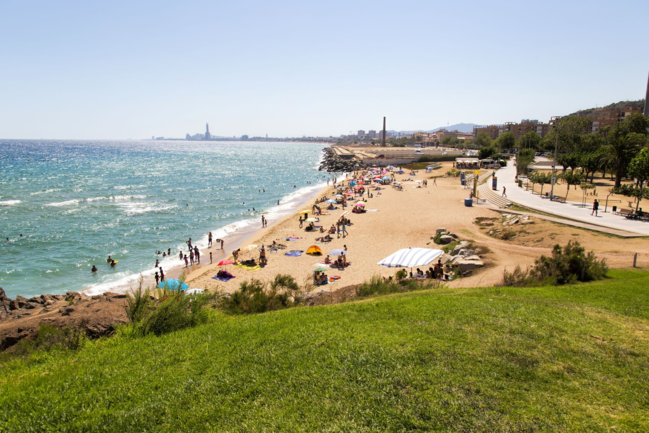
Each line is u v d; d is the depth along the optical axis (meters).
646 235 28.16
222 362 8.20
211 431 5.98
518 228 33.94
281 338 9.38
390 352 8.30
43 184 78.56
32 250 34.56
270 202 63.25
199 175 106.25
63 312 11.91
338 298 17.20
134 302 11.02
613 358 8.20
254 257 32.66
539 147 116.19
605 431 5.73
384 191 68.12
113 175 101.25
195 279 27.50
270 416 6.27
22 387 7.29
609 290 14.80
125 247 36.31
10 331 10.54
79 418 6.35
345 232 39.56
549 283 16.80
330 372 7.57
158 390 7.16
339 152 197.75
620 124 84.56
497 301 12.84
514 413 6.19
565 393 6.78
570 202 45.03
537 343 8.89
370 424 6.00
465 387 6.92
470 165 98.06
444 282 22.19
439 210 48.41
